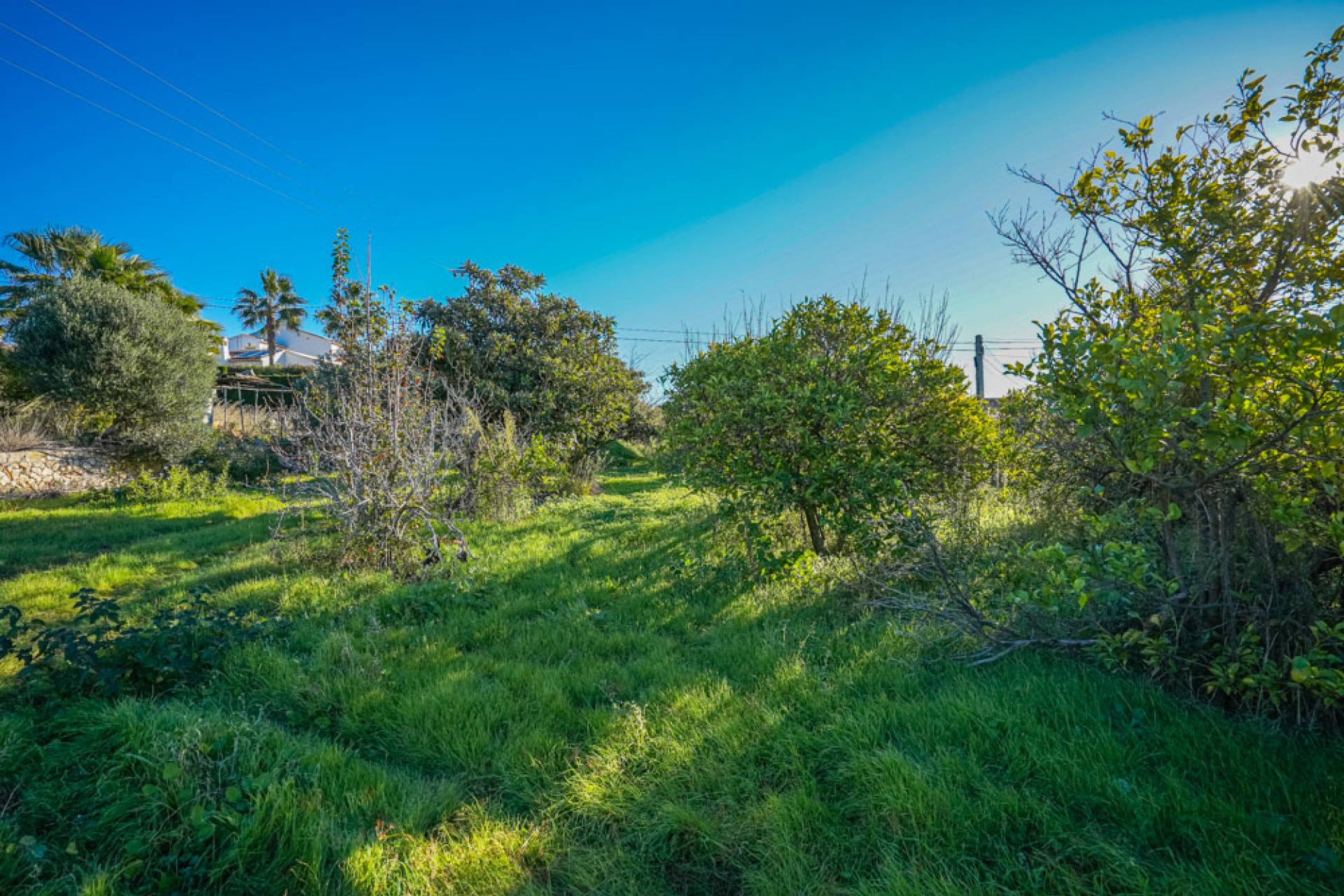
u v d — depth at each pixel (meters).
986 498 6.19
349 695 3.40
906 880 2.00
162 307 16.47
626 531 8.05
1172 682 2.98
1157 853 2.06
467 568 6.15
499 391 14.45
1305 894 1.82
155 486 12.23
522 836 2.37
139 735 2.67
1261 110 3.02
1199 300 2.57
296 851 2.19
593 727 3.03
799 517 6.61
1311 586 2.76
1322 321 2.15
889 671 3.39
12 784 2.53
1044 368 3.00
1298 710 2.54
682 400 7.23
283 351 45.91
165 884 2.03
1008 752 2.56
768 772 2.63
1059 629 3.38
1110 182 3.57
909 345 5.77
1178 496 3.15
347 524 6.35
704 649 4.11
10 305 18.69
